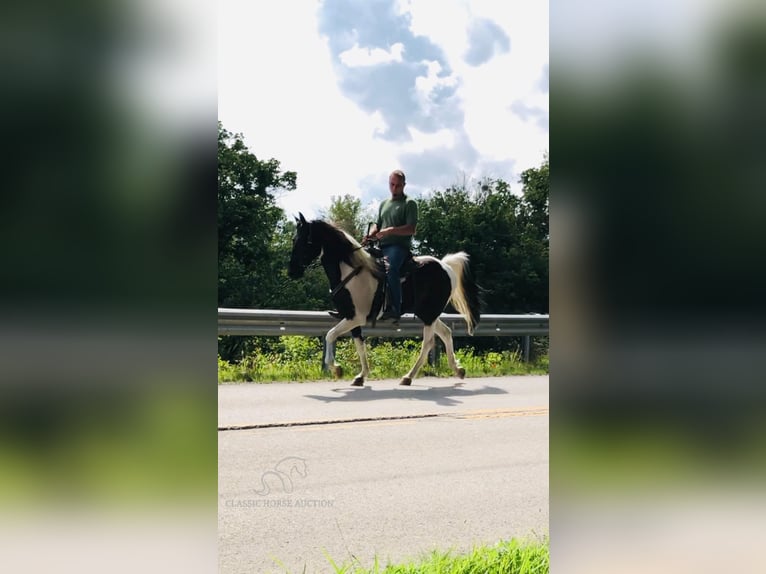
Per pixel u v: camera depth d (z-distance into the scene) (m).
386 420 5.68
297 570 2.41
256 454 4.31
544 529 2.96
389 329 9.84
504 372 10.09
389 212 7.95
